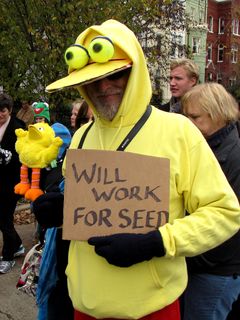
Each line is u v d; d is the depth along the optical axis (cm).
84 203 159
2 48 797
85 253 167
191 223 154
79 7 756
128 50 158
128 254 147
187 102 218
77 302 171
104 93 165
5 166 418
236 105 219
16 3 761
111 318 167
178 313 174
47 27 752
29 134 252
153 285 160
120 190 158
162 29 1086
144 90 166
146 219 156
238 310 242
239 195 202
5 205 431
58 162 263
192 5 2727
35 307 363
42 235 266
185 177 162
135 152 163
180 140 163
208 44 3538
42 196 193
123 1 828
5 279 414
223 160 205
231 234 162
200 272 206
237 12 2198
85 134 188
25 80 805
